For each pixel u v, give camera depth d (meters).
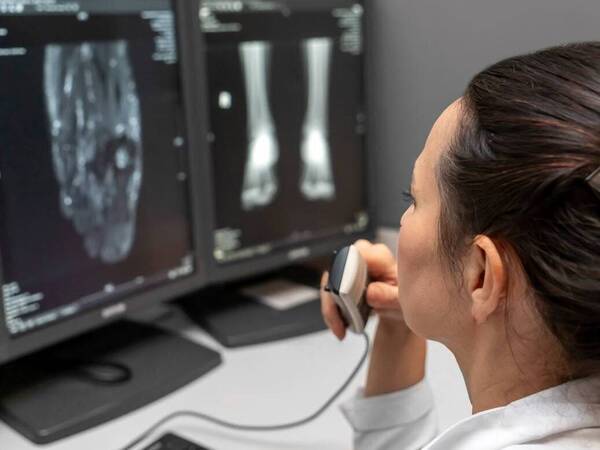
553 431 0.49
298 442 0.93
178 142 1.17
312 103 1.33
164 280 1.18
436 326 0.58
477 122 0.51
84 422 0.96
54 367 1.08
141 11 1.09
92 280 1.07
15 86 0.96
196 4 1.15
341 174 1.39
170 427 0.97
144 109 1.12
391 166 1.48
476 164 0.49
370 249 0.92
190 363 1.11
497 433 0.51
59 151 1.01
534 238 0.47
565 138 0.45
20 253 0.98
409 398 0.89
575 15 1.21
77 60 1.02
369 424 0.89
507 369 0.53
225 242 1.26
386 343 0.91
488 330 0.53
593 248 0.44
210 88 1.20
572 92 0.47
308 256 1.37
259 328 1.22
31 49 0.97
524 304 0.49
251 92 1.25
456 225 0.52
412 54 1.40
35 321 1.00
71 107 1.02
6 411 0.98
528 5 1.25
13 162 0.97
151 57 1.12
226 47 1.21
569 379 0.50
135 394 1.02
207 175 1.21
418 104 1.41
